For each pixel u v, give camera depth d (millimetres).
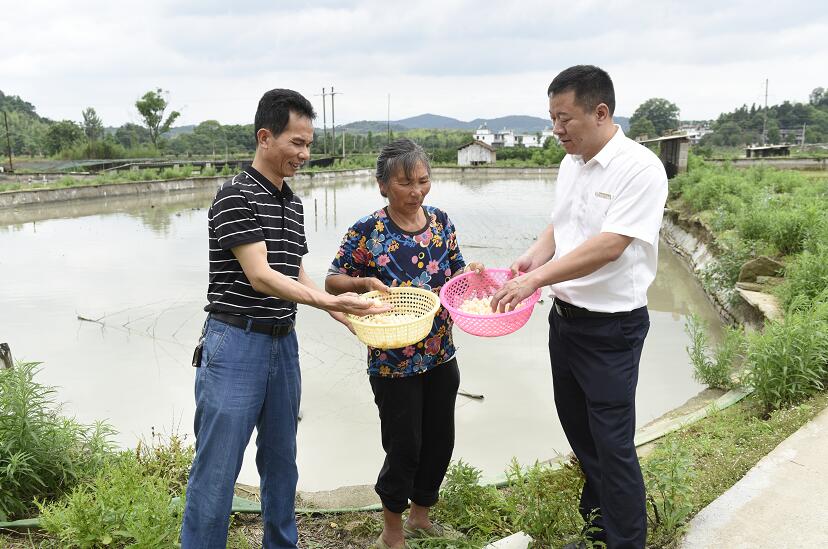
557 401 2717
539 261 2803
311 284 2645
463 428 5098
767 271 7363
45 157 60781
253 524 3076
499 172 50281
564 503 2715
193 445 4359
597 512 2631
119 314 8836
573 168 2520
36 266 12578
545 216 19672
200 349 2357
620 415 2369
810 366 4359
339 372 6418
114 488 2893
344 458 4730
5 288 10539
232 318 2293
